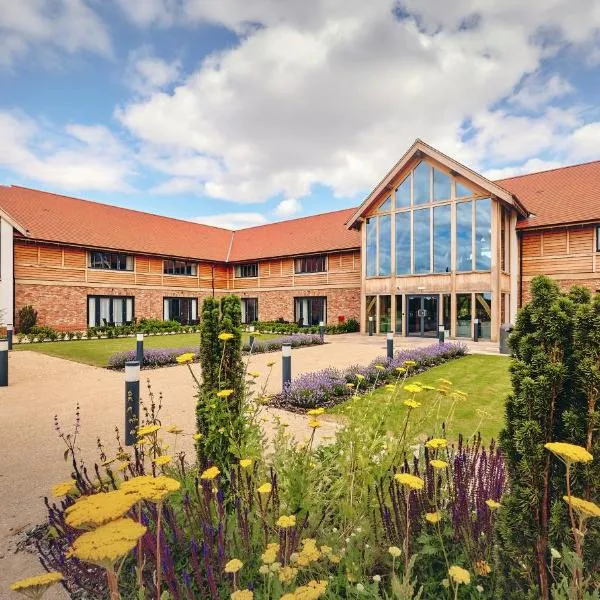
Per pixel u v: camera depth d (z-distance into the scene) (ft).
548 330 5.90
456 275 58.13
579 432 5.62
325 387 23.41
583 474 5.54
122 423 19.12
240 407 10.58
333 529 7.61
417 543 6.74
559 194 61.67
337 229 86.58
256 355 41.86
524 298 58.95
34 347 49.83
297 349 47.06
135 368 16.38
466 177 55.98
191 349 41.96
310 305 84.64
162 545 6.04
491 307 54.70
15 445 16.20
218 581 6.21
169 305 86.38
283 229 100.01
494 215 54.60
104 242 75.56
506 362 35.45
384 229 65.98
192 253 90.12
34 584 3.37
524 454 5.77
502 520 5.95
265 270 91.76
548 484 5.82
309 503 7.81
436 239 60.29
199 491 8.54
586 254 54.34
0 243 62.39
